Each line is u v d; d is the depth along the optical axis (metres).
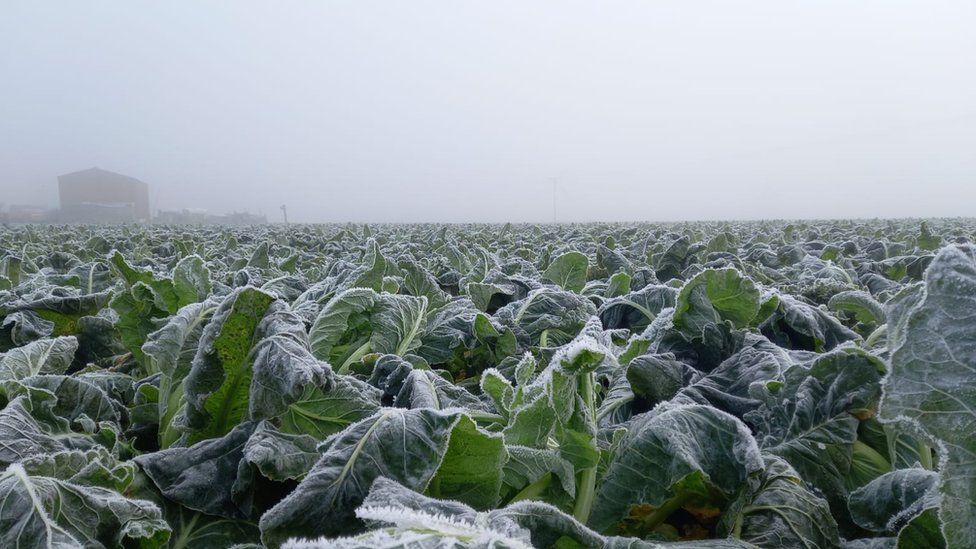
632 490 1.80
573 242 14.03
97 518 1.51
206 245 14.01
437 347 3.87
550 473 1.84
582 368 1.85
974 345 1.24
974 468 1.20
